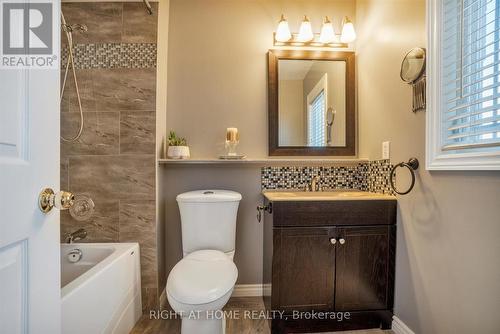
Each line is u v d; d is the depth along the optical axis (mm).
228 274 1328
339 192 1903
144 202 1775
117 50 1771
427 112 1208
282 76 2004
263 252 1932
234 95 2000
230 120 1998
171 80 1974
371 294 1500
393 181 1536
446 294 1121
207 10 1992
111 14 1771
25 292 548
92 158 1765
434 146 1179
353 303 1497
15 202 520
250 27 2010
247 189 1982
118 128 1770
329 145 2025
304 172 1996
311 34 1934
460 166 1028
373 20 1773
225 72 1996
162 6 1854
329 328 1504
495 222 911
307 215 1479
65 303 1010
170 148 1851
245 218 1979
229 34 2000
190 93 1980
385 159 1634
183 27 1980
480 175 965
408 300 1378
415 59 1296
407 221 1392
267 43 2018
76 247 1650
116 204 1770
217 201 1677
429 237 1227
